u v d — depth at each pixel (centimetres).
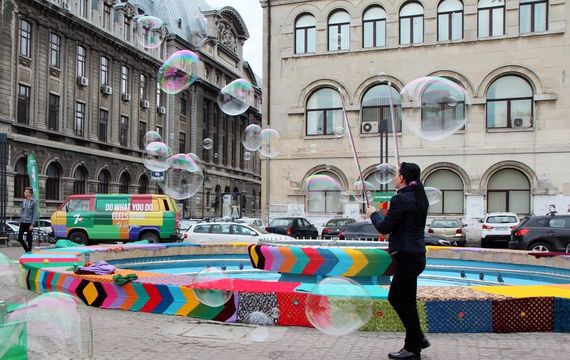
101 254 1108
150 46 1598
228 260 1313
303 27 2731
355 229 1898
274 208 2709
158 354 527
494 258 1114
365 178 2583
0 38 3425
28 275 867
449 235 2139
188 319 679
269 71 2753
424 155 2477
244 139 1775
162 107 5319
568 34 2320
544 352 534
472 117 2428
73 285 777
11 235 2539
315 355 525
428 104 1244
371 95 2597
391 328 620
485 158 2406
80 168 4181
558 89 2325
